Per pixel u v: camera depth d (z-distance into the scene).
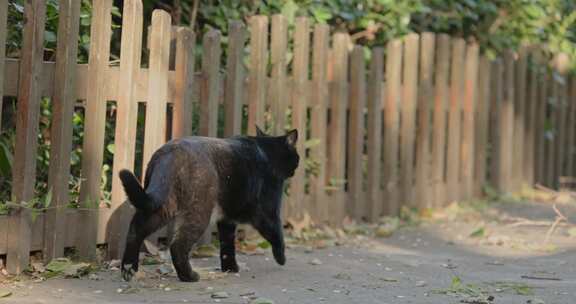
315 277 8.28
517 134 14.23
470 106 13.13
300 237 10.29
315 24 11.45
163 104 8.80
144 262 8.55
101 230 8.47
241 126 10.01
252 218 8.20
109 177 9.75
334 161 11.12
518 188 14.31
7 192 8.52
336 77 11.06
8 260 7.69
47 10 8.62
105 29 8.23
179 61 9.05
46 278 7.69
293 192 10.45
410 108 12.09
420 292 7.69
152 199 7.25
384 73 12.82
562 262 9.58
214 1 11.43
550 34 15.10
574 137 15.61
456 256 9.86
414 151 12.66
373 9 12.90
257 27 9.98
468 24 14.45
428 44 12.32
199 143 7.72
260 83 9.99
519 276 8.69
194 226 7.59
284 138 8.48
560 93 15.01
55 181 7.96
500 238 10.86
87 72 8.17
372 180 11.62
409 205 12.21
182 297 7.16
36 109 7.72
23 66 7.63
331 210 11.08
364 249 10.08
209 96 9.38
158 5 11.28
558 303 7.38
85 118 8.23
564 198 13.95
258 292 7.47
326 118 10.91
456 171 12.93
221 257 8.31
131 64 8.40
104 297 7.08
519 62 14.11
